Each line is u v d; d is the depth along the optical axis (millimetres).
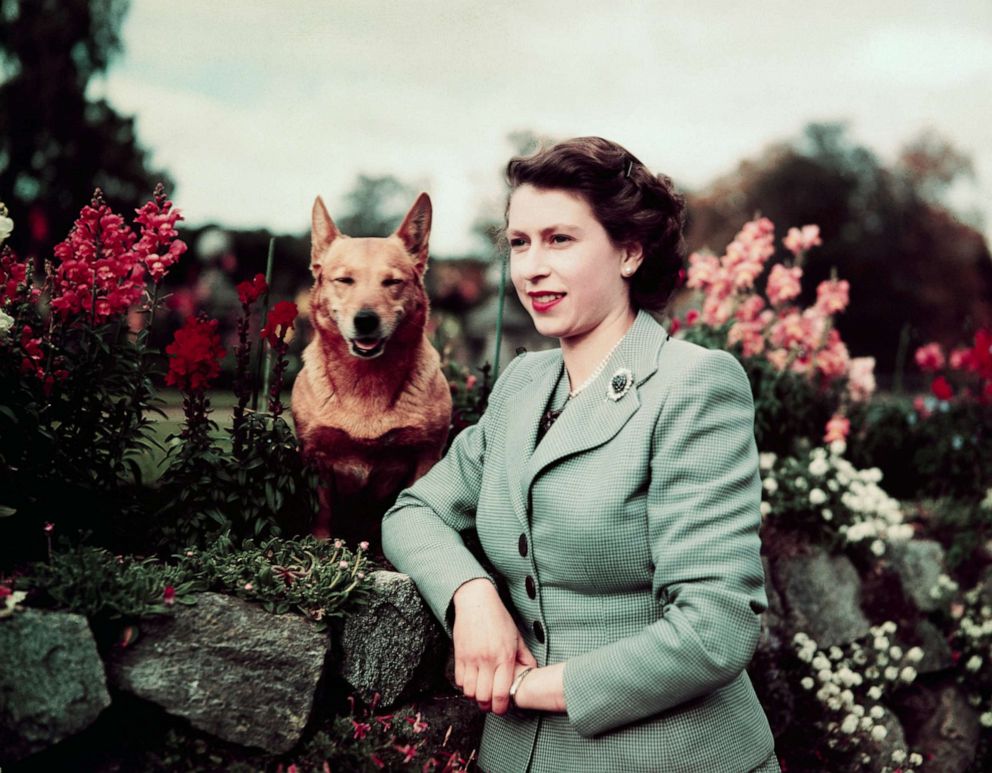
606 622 1842
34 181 18156
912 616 3838
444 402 2791
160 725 1912
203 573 2105
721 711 1807
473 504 2227
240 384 2570
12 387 2221
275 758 1958
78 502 2387
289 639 2004
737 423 1814
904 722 3730
